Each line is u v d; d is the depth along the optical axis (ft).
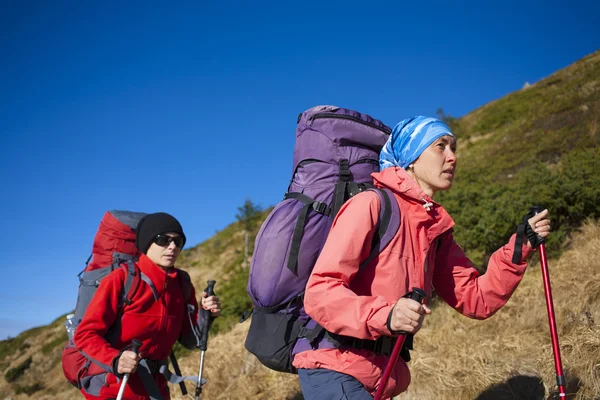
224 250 88.53
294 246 7.07
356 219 6.37
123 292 9.43
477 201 28.17
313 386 6.53
